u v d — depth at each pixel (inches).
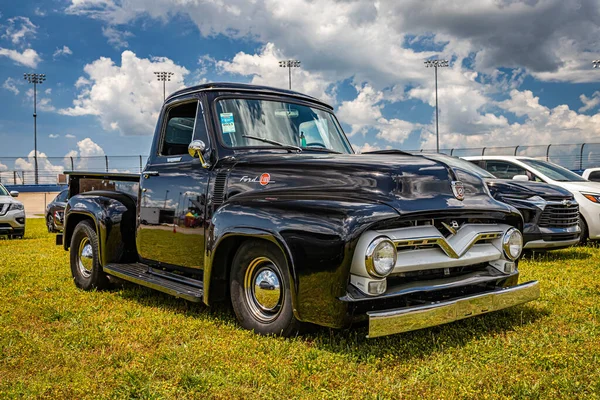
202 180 170.7
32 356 135.8
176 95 192.7
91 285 219.8
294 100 194.2
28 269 276.5
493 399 106.5
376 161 145.9
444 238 137.9
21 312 181.2
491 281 154.9
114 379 119.0
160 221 185.3
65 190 554.6
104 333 154.4
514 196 307.1
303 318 130.9
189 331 154.8
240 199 155.6
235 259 153.8
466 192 147.9
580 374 119.5
